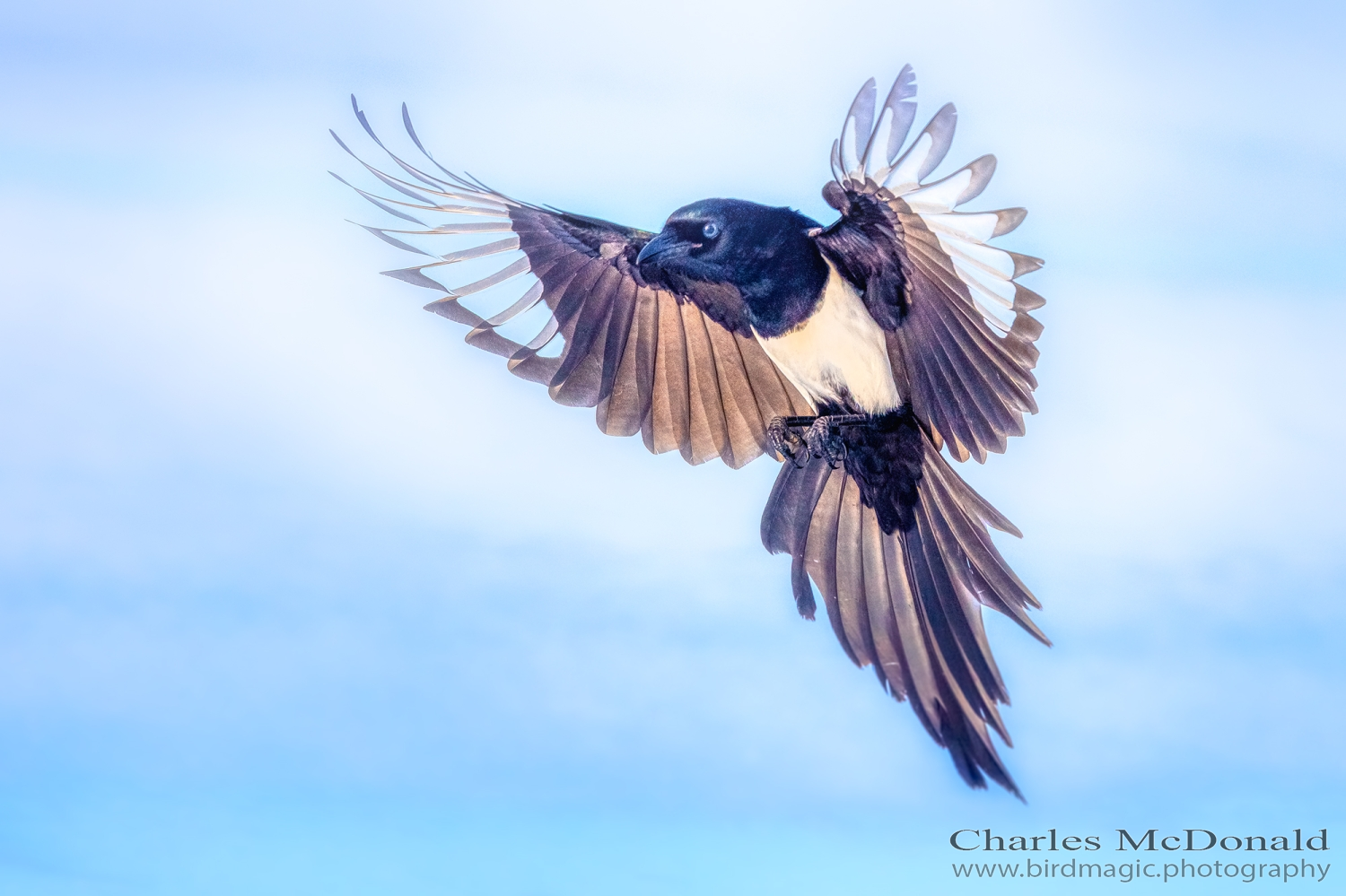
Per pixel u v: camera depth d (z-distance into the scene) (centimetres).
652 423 1211
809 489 1207
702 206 1205
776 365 1205
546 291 1211
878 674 1205
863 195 1195
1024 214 1189
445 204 1210
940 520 1203
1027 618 1203
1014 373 1196
